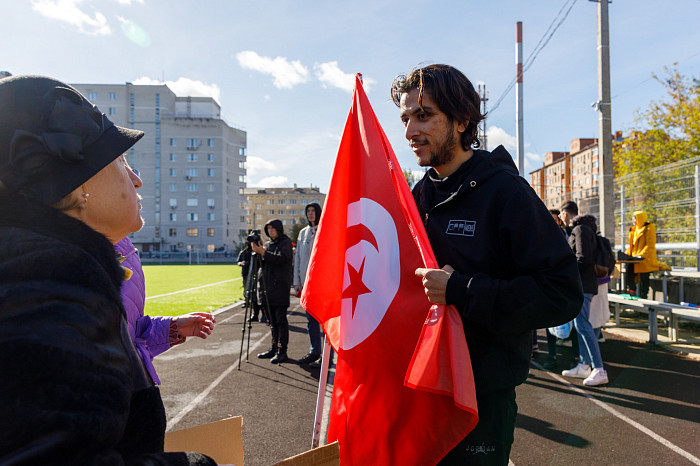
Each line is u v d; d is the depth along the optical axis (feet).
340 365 5.63
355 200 5.97
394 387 5.12
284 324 19.81
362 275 5.58
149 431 2.67
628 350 21.38
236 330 28.04
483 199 4.90
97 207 2.72
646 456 10.44
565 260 4.49
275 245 20.11
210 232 265.75
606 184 34.68
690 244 27.84
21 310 1.88
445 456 4.84
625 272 29.43
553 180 305.12
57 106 2.39
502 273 4.89
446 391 4.51
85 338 1.97
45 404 1.77
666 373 17.46
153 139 263.08
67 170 2.40
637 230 27.71
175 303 41.65
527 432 11.91
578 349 19.24
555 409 13.67
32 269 2.00
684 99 60.90
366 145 6.06
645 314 31.78
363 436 5.21
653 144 62.49
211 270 122.11
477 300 4.37
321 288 6.06
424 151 5.24
